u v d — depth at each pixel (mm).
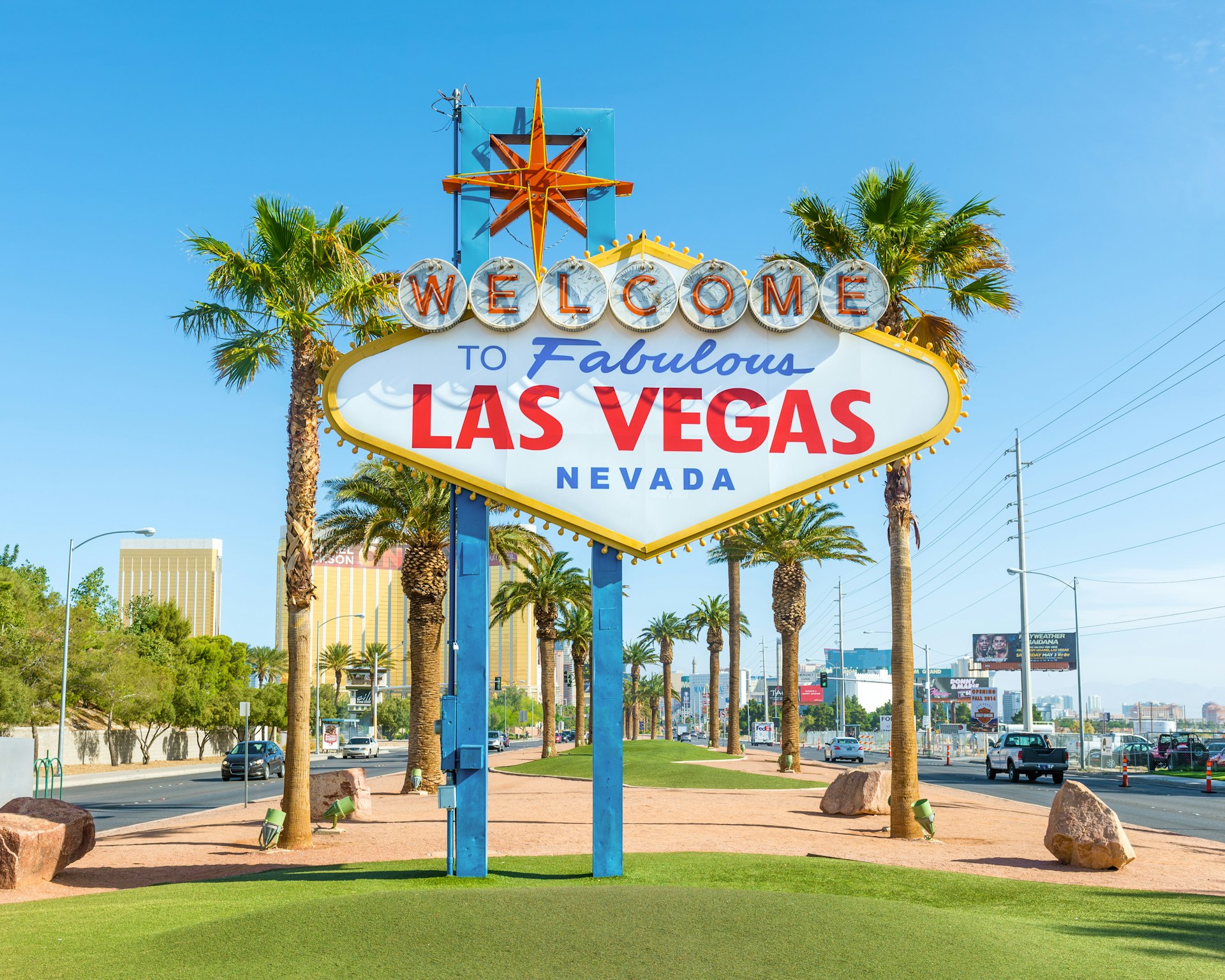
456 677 13898
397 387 14234
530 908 9164
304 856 16984
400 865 15352
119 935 9531
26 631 55344
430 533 34031
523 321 14266
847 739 61031
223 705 81875
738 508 14180
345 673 142750
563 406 14297
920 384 14422
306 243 18672
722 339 14516
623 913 8992
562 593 58656
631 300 14375
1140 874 14867
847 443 14336
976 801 29719
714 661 76688
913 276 21125
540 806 26172
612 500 14148
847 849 17516
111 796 35531
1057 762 42594
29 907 11695
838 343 14531
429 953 8023
